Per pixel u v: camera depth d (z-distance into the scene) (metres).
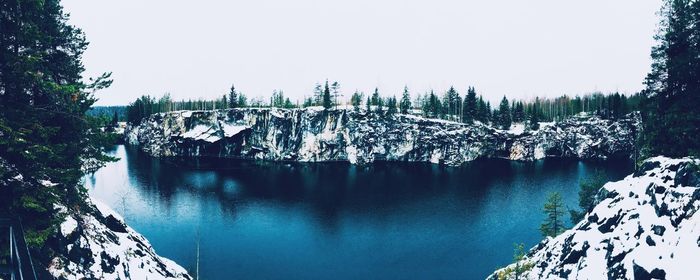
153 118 197.00
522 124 193.75
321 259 67.38
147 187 117.88
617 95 183.88
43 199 20.42
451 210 96.69
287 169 155.75
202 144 185.25
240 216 91.31
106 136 24.97
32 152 19.14
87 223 30.83
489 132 178.25
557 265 36.34
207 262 65.06
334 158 177.12
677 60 37.66
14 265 14.34
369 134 174.62
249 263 65.06
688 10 38.34
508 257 67.94
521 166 158.25
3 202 19.89
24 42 19.73
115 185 118.88
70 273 24.92
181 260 65.31
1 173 18.56
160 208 96.12
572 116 197.25
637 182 36.16
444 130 173.50
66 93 21.98
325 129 178.88
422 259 67.56
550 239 44.19
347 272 62.31
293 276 60.38
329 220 89.12
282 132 181.50
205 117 187.00
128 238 37.09
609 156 178.38
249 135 184.00
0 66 19.12
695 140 36.31
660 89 42.28
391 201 105.69
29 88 20.95
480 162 169.38
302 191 116.94
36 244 20.03
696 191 27.17
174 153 188.88
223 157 185.38
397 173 147.25
